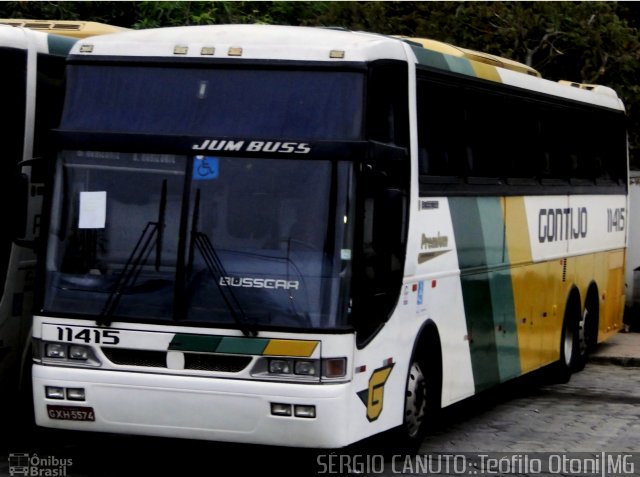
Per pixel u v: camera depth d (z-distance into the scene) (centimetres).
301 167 1006
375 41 1077
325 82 1031
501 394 1739
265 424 984
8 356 1177
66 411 1019
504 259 1475
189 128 1032
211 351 990
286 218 1002
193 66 1052
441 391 1261
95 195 1031
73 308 1018
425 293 1205
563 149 1772
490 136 1426
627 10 3125
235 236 1005
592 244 1948
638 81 2670
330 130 1017
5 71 1184
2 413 1253
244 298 992
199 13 2584
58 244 1033
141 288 1008
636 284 2462
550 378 1838
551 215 1694
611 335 2138
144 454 1220
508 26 2520
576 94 1850
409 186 1158
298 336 980
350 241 997
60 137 1045
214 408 988
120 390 1003
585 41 2534
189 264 1004
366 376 1034
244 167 1012
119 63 1066
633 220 2459
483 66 1413
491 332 1430
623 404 1664
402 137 1143
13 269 1174
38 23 1422
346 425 993
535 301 1620
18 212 1059
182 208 1014
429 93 1226
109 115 1051
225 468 1159
